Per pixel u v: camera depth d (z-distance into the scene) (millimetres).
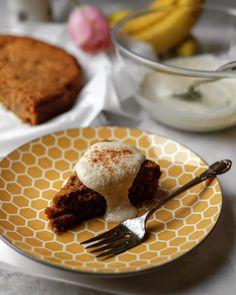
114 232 377
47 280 364
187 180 431
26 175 432
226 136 518
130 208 403
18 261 371
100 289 353
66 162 453
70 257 354
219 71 455
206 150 497
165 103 500
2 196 406
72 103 546
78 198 389
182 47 625
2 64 570
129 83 571
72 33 637
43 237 375
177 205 405
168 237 375
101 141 454
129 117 539
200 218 385
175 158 451
